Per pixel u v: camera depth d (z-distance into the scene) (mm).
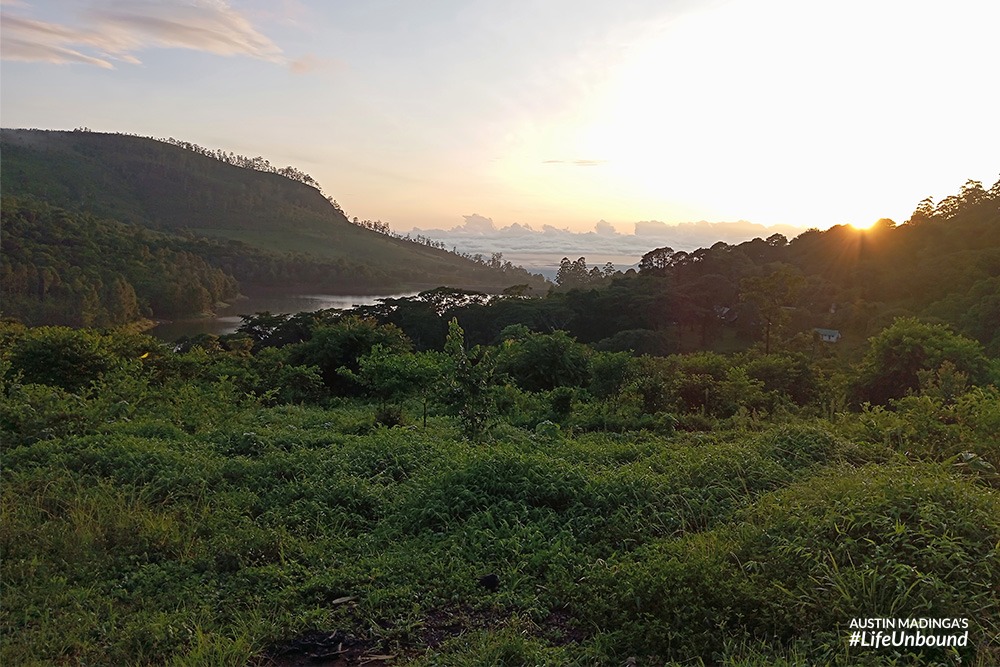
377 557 4629
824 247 62031
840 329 43062
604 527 5047
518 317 45094
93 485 5723
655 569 3832
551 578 4289
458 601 4066
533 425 10266
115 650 3482
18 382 9453
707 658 3246
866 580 3422
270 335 32344
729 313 48250
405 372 11047
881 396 12289
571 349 13836
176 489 5715
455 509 5312
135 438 7082
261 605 3963
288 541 4840
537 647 3439
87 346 10875
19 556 4547
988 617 3188
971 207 62656
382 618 3859
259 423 9156
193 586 4223
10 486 5520
